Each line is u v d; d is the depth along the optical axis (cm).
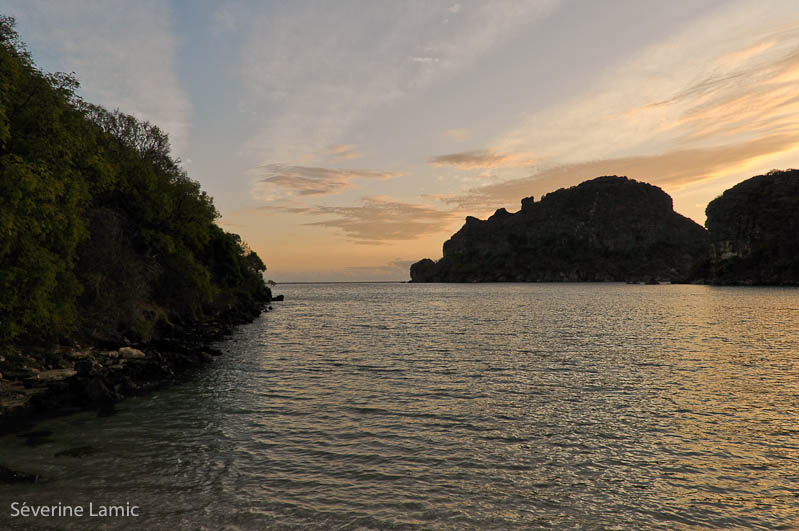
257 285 11400
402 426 1623
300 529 941
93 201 3359
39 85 2166
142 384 2247
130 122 4906
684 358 3056
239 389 2191
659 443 1462
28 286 1925
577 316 6806
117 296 3262
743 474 1234
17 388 1855
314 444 1434
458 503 1059
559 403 1936
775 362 2888
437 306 10081
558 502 1073
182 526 945
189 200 4912
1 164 1767
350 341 4088
